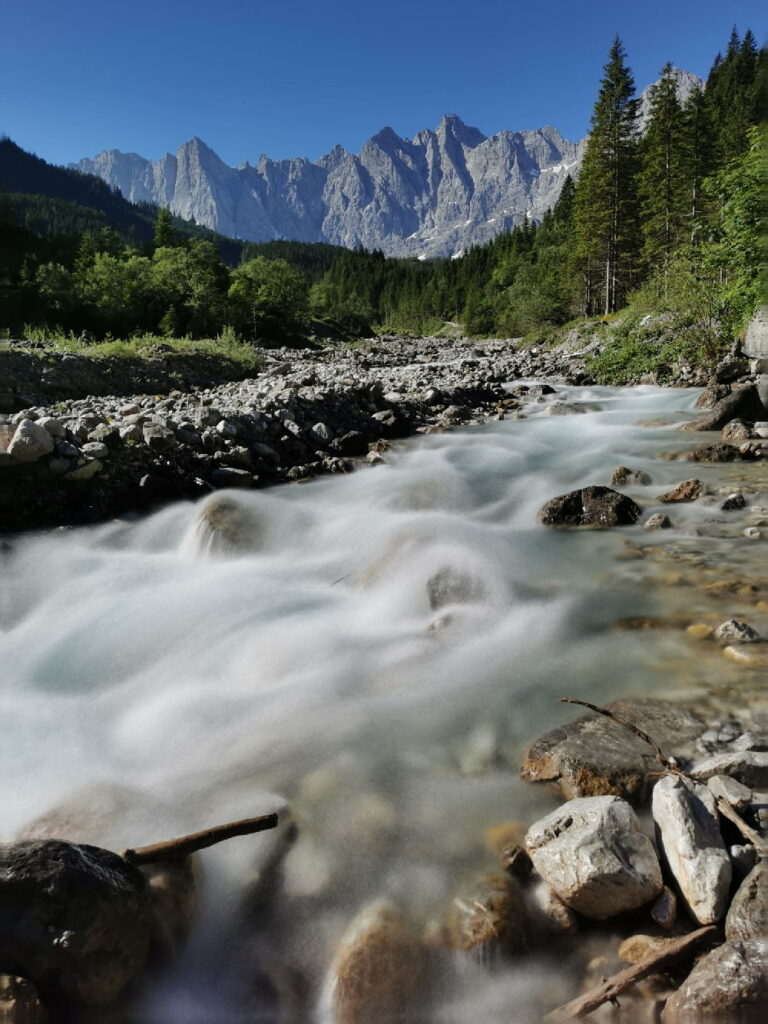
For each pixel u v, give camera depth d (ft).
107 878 7.22
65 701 14.40
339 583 20.45
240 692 14.11
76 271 230.68
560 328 162.40
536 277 266.36
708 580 18.48
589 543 22.80
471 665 14.47
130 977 7.11
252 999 7.51
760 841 8.40
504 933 7.83
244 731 12.50
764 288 26.50
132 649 16.69
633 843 8.21
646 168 187.62
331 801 10.28
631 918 8.01
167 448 31.27
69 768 11.71
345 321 392.06
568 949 7.86
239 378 70.28
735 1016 6.45
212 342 83.61
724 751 10.61
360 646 15.67
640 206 189.26
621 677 13.48
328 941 8.02
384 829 9.64
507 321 270.26
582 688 13.21
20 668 16.03
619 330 85.97
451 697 13.24
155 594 20.33
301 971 7.76
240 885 8.83
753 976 6.56
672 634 15.19
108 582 21.71
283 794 10.48
